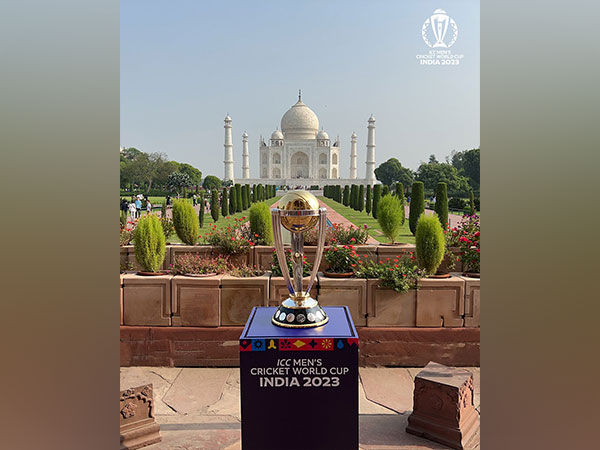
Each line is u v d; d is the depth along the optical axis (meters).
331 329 2.01
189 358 3.99
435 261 4.17
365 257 4.96
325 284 4.02
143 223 4.32
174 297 4.00
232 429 2.89
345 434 1.93
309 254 5.02
